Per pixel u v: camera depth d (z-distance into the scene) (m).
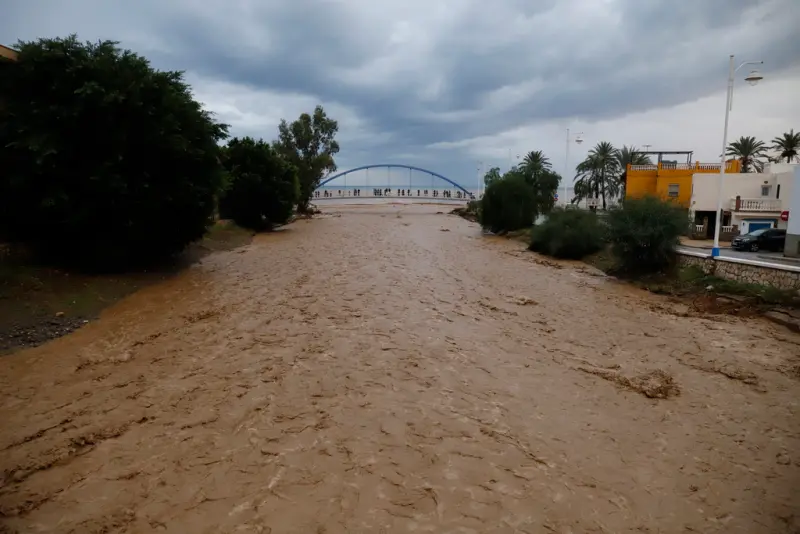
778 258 25.25
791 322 13.45
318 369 9.29
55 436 6.64
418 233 40.78
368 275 19.66
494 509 5.44
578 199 63.81
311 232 39.69
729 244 36.34
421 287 17.53
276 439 6.74
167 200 15.69
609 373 9.80
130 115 14.66
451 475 6.05
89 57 14.34
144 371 8.98
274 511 5.27
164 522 5.06
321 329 11.84
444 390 8.60
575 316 14.35
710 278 17.86
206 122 17.45
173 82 17.09
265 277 18.56
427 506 5.44
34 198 13.61
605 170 60.91
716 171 45.81
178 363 9.41
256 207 36.62
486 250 30.00
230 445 6.55
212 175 17.62
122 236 15.70
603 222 22.20
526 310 14.82
